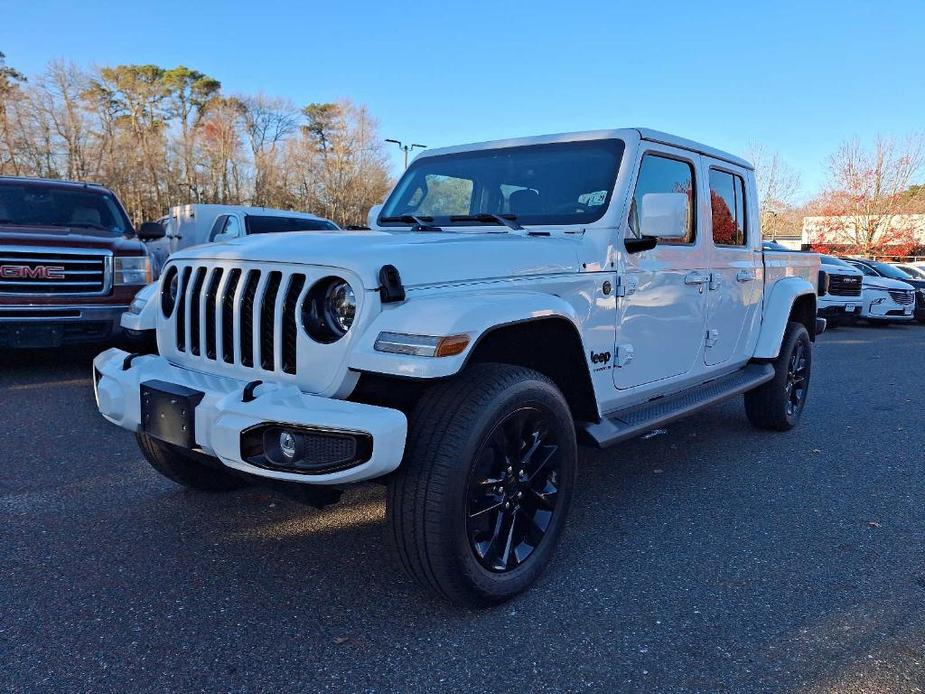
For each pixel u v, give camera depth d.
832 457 5.09
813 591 3.02
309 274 2.66
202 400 2.64
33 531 3.43
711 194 4.47
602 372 3.49
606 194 3.61
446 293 2.70
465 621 2.70
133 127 58.41
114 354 3.25
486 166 4.11
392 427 2.36
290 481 2.45
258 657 2.45
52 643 2.50
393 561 3.20
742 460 4.97
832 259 16.44
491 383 2.64
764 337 5.22
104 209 8.12
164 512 3.70
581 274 3.31
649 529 3.68
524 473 2.88
